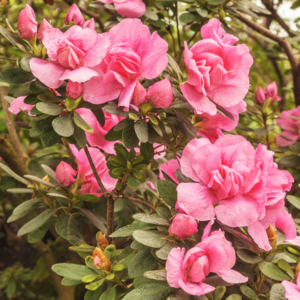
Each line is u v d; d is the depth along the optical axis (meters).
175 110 0.55
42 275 1.17
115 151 0.59
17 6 0.79
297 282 0.50
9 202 1.21
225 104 0.53
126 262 0.57
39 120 0.54
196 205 0.50
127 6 0.66
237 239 0.56
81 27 0.53
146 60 0.50
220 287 0.53
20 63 0.51
